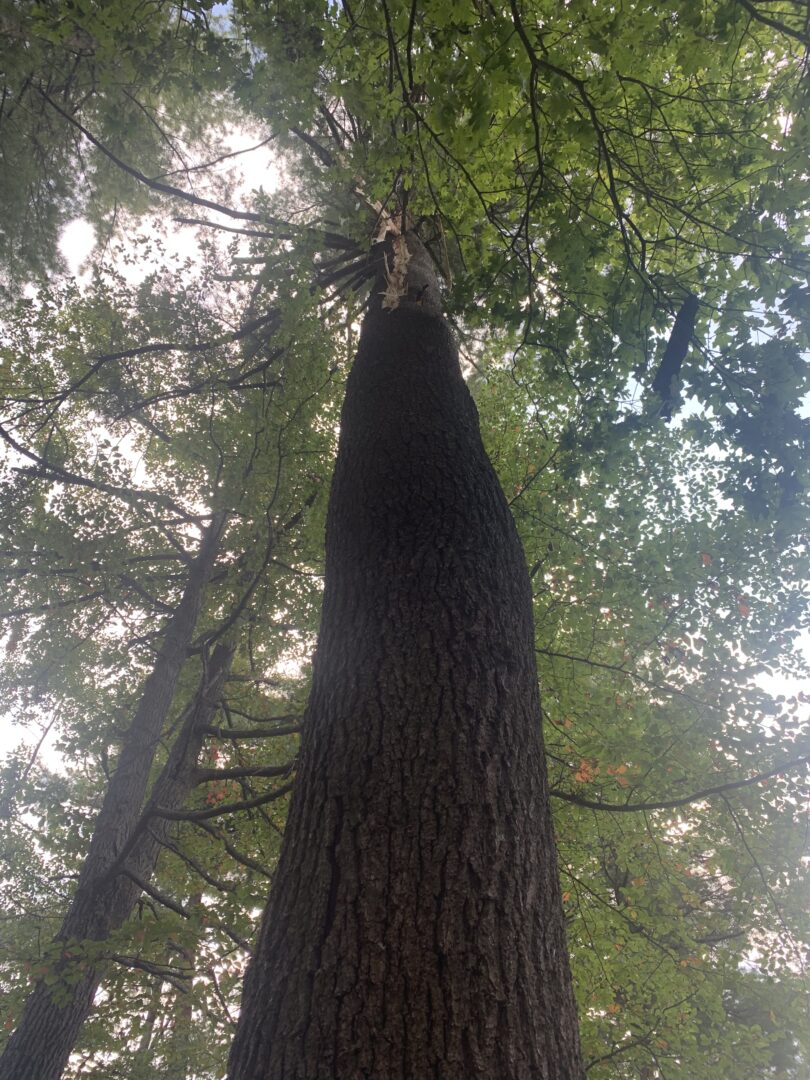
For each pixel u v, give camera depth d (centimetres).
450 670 187
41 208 648
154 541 851
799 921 515
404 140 305
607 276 385
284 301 538
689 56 241
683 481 604
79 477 659
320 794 169
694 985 528
